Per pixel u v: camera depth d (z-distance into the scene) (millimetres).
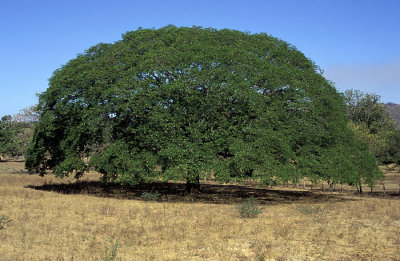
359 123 51688
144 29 24438
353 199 24609
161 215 15195
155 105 19188
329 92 23703
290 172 18594
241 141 18578
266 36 24875
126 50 22219
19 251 9180
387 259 9227
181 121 19188
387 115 60219
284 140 19062
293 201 22641
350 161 21469
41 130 22828
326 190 35250
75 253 9250
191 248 10047
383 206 19000
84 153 23922
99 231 11805
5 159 68625
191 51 20453
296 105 20047
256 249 9969
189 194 24266
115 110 20000
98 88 20266
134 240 10758
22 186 25562
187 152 18547
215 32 23297
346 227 13125
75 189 25281
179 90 18891
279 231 12055
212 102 18781
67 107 21188
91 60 23734
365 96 59719
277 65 22422
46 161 25438
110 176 20641
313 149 20953
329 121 21734
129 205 17953
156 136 19047
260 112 19188
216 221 14023
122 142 20219
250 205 15898
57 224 12656
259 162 18578
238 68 19719
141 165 19500
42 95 23375
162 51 20391
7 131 59750
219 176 18359
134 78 19625
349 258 9312
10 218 13250
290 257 9352
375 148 41656
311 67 24531
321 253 9734
